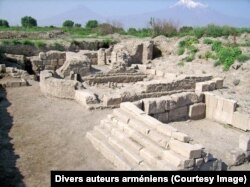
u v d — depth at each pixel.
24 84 20.77
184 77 20.62
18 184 9.43
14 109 16.09
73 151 11.72
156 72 26.86
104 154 11.37
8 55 27.09
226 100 15.98
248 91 20.81
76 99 17.59
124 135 11.56
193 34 36.47
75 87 17.88
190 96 16.50
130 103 13.66
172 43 35.41
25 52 30.84
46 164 10.73
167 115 15.65
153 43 34.84
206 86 19.31
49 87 18.36
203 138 14.01
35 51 31.39
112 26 49.41
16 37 36.62
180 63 30.05
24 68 27.11
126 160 10.41
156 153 10.18
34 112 15.72
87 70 24.66
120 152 10.95
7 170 10.18
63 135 13.08
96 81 24.78
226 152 12.03
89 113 15.63
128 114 12.81
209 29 36.00
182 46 33.72
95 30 50.22
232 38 32.69
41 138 12.77
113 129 12.16
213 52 29.61
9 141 12.38
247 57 26.17
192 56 30.52
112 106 16.61
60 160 11.03
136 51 33.06
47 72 20.16
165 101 15.29
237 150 11.89
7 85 20.25
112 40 37.78
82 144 12.32
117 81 25.84
